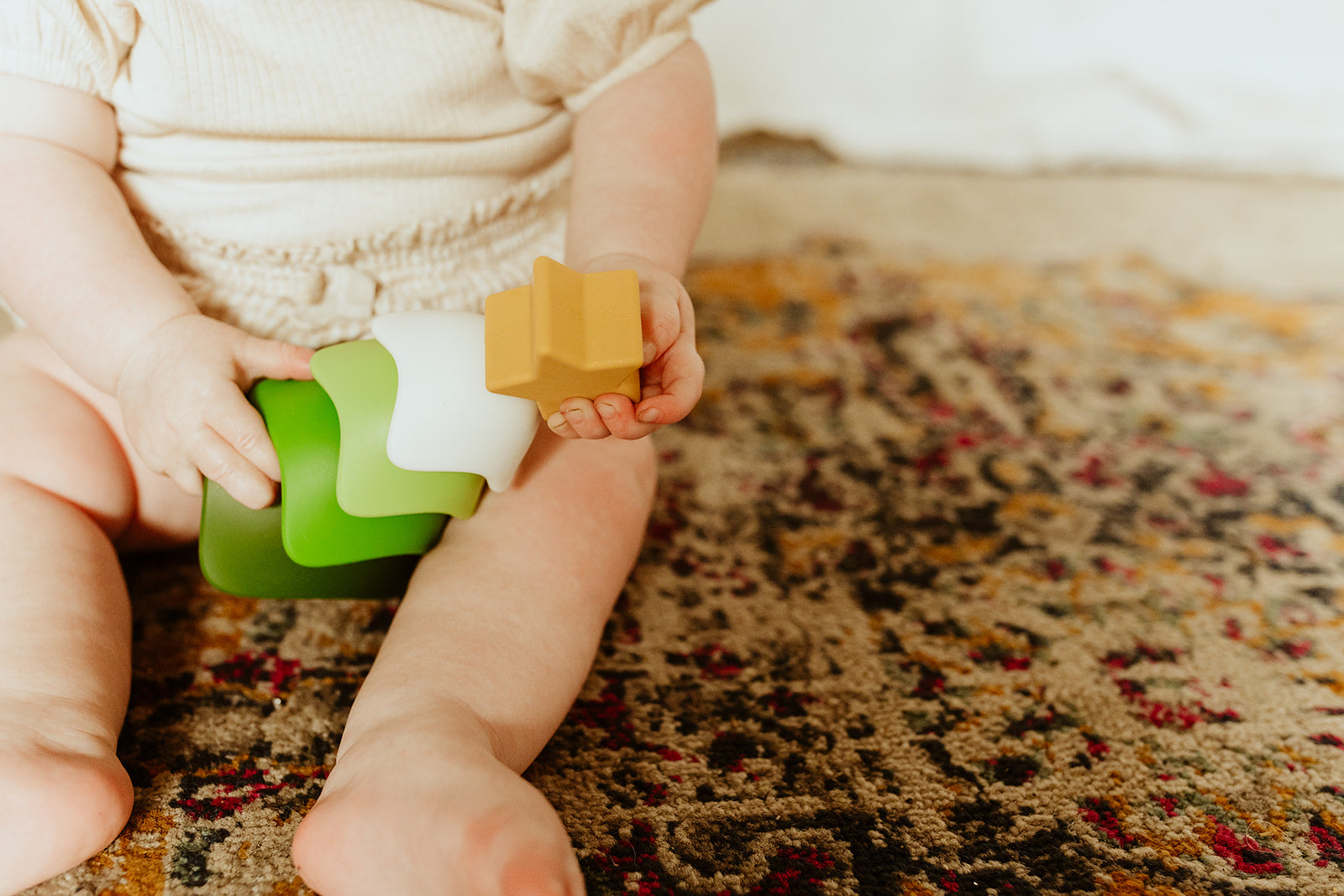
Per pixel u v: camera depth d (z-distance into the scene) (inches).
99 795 20.0
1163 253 59.2
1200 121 71.8
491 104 29.3
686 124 29.7
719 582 31.9
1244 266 57.6
